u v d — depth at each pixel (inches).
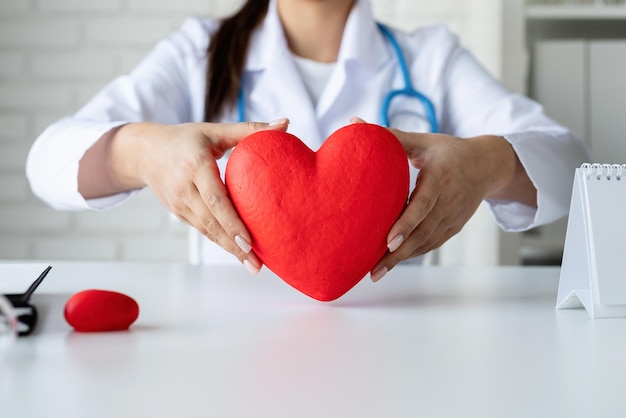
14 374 17.7
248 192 25.1
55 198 38.4
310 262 25.5
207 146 28.5
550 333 22.9
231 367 18.5
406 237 26.2
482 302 28.5
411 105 49.7
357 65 48.8
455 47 52.5
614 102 74.4
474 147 31.5
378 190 25.0
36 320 22.7
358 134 25.4
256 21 49.6
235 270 36.8
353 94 49.6
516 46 75.6
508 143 35.1
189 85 51.1
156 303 27.6
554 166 36.5
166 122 49.4
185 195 27.9
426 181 27.6
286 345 21.0
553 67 75.2
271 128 28.2
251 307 26.9
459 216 30.0
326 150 25.4
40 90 81.0
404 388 16.8
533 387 17.0
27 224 81.0
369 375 17.9
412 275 35.8
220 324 23.8
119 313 22.4
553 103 75.5
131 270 36.6
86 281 32.8
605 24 81.9
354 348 20.7
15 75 80.9
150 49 80.4
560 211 37.0
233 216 25.6
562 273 27.0
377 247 25.9
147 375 17.7
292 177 24.9
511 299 29.2
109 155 34.8
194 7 80.2
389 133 25.9
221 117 48.5
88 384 17.0
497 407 15.5
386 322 24.4
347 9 50.5
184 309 26.4
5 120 80.9
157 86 49.1
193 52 51.5
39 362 18.9
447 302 28.4
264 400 15.9
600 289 24.9
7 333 21.6
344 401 15.8
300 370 18.3
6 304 21.5
